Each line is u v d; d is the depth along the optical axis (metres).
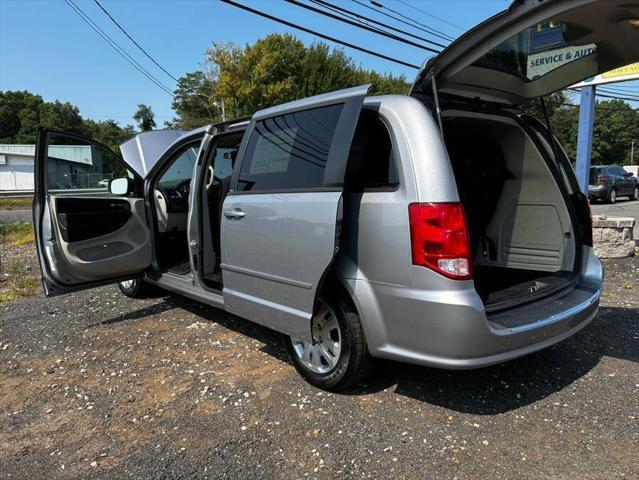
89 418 3.02
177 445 2.69
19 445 2.76
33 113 75.06
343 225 2.90
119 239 4.62
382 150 2.79
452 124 3.63
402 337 2.68
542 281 3.45
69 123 73.62
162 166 4.80
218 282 4.13
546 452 2.53
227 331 4.36
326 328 3.13
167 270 4.85
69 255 4.25
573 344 3.91
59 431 2.89
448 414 2.90
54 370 3.72
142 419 2.98
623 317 4.57
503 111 3.54
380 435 2.71
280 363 3.66
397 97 2.83
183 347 4.04
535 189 3.84
